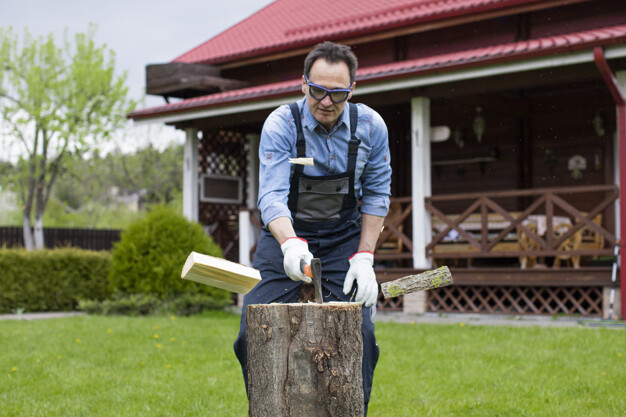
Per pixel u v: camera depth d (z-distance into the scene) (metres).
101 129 24.67
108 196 34.31
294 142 3.21
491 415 4.29
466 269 9.78
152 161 29.73
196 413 4.43
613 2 10.18
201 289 10.80
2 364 6.18
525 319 9.01
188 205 12.46
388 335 7.53
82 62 24.25
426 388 5.05
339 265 3.36
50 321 9.63
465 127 12.48
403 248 12.37
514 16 10.95
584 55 8.38
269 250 3.34
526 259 9.72
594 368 5.62
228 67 13.92
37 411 4.52
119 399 4.86
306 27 13.55
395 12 12.43
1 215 33.41
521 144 12.02
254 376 2.57
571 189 9.09
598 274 8.77
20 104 24.17
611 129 11.25
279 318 2.52
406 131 12.71
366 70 10.31
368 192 3.47
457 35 11.52
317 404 2.49
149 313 10.67
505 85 9.37
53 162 25.23
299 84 10.99
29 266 11.94
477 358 6.12
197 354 6.61
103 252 13.12
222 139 13.26
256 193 13.62
